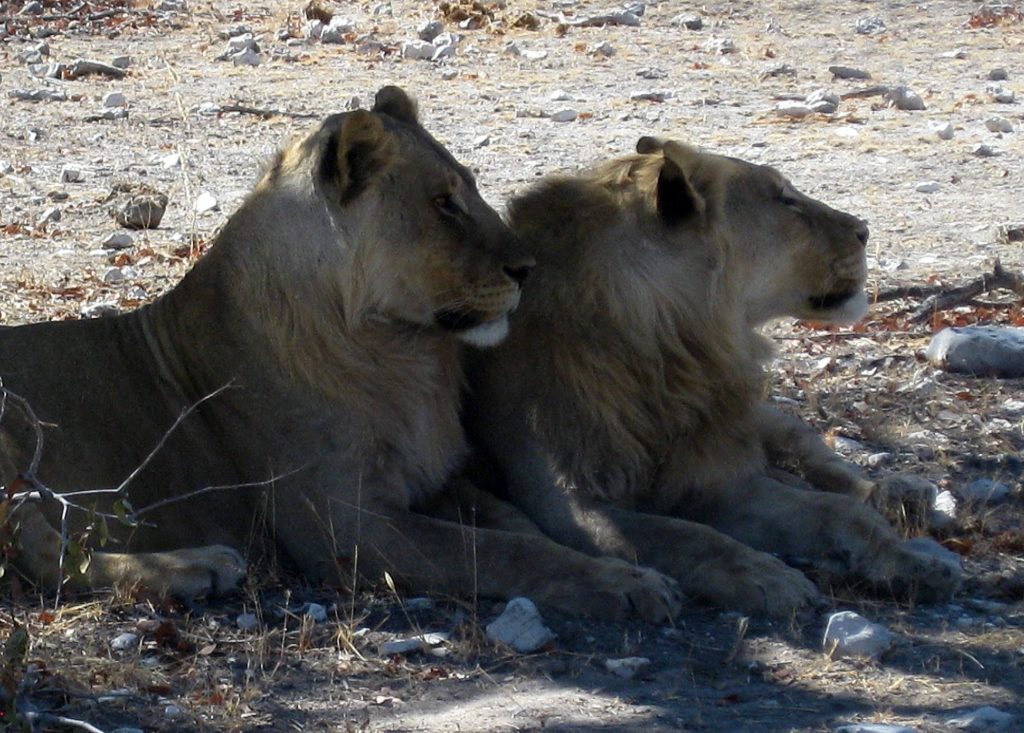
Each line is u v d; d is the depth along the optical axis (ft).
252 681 27.91
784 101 94.84
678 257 33.30
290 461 32.07
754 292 34.86
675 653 29.40
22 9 123.65
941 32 118.42
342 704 27.30
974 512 36.73
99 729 25.48
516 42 115.34
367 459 31.96
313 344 31.73
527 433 33.65
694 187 33.53
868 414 42.75
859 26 119.24
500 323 32.12
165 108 93.45
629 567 30.89
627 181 33.86
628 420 33.17
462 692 27.81
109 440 32.63
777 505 33.83
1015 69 105.70
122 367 33.35
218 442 32.81
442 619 30.71
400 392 32.32
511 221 34.58
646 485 33.86
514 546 31.30
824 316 35.63
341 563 31.91
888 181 75.97
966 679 28.30
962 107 93.76
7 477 31.37
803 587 31.04
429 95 97.60
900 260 60.49
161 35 118.73
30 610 30.58
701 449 33.96
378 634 29.91
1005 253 61.93
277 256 31.96
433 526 31.76
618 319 32.99
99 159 80.28
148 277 57.21
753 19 123.44
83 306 52.13
